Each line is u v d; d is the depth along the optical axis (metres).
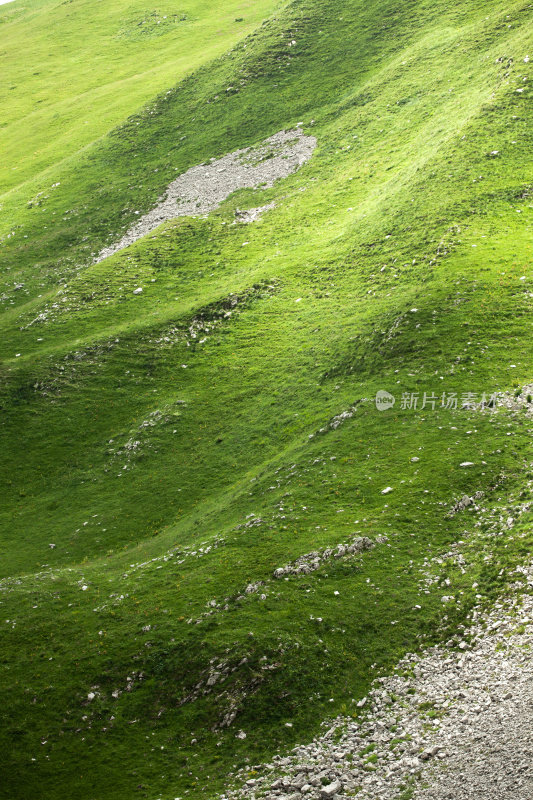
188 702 29.70
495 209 67.00
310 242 79.56
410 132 91.62
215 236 87.94
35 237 100.62
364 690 27.61
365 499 39.00
